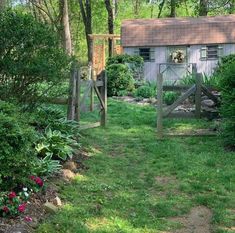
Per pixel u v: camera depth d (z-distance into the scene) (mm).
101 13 42500
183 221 5340
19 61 7879
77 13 43281
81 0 32969
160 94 10289
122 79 18703
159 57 24156
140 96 17812
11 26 7691
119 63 20969
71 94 9359
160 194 6301
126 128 11312
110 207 5613
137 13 49938
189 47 23938
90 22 32719
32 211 5094
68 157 7508
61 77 8688
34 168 5801
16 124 5289
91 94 11992
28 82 8164
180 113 10633
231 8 32344
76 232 4730
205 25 23953
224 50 23750
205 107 11812
